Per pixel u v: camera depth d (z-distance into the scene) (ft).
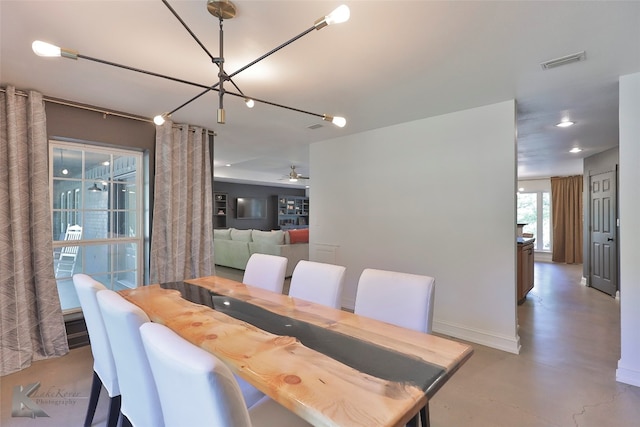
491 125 9.77
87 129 9.99
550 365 8.52
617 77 7.77
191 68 7.43
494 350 9.48
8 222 8.30
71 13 5.34
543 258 27.40
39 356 8.80
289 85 8.37
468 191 10.27
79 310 10.24
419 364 3.92
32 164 8.66
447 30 5.84
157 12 5.33
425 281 5.82
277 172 27.04
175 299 6.79
